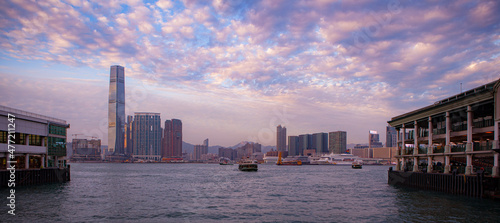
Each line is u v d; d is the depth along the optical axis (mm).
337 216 43000
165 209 48469
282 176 137000
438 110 60938
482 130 51062
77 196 60750
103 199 57656
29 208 47062
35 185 73000
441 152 60406
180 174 155250
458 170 55594
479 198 48125
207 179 115812
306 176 137625
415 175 67000
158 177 127688
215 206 51375
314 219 41438
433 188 59781
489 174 49969
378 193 65438
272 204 53281
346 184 91562
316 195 64812
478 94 50188
